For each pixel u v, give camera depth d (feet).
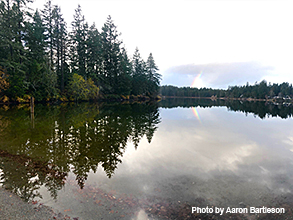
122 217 9.71
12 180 13.58
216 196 12.45
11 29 79.00
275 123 49.26
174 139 29.27
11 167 16.01
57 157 19.08
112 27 149.18
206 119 55.16
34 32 101.91
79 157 19.44
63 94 107.65
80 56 123.95
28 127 33.96
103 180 14.14
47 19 105.29
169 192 12.75
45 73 90.84
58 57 110.42
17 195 11.54
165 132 34.47
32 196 11.44
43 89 92.43
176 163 18.80
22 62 83.76
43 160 18.07
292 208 11.32
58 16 106.63
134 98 176.04
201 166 18.13
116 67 148.05
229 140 29.53
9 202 10.69
